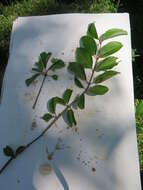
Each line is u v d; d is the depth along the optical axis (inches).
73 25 18.2
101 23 18.1
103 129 15.4
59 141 15.3
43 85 16.8
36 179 14.6
